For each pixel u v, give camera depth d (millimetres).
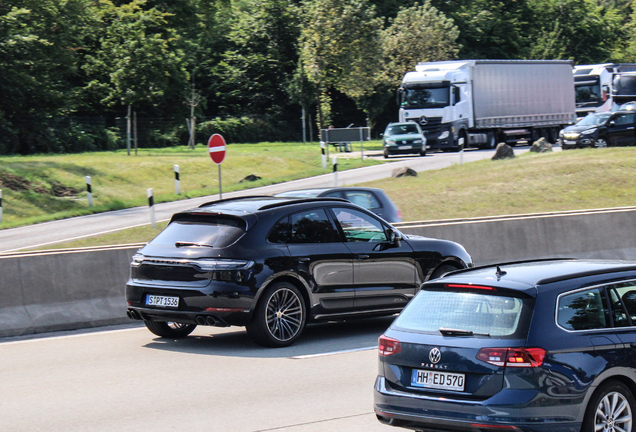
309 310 13586
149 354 12766
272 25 92562
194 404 9570
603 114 50469
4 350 13141
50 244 25188
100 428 8594
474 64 60719
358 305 14164
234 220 13133
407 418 7477
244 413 9148
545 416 6910
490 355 7059
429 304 7875
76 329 15203
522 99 65188
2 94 56688
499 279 7664
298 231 13562
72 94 63156
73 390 10359
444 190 35219
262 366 11758
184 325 14516
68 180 39094
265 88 92375
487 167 41406
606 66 73812
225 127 83062
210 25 89250
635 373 7410
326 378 10945
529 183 36000
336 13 69750
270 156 53156
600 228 23750
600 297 7637
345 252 13953
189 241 13109
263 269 12844
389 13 98812
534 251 22375
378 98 85625
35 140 56594
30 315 14703
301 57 75688
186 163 46812
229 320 12609
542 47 107688
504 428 6887
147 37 55562
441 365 7316
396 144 55906
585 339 7238
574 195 34156
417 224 20781
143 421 8844
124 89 53750
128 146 53281
